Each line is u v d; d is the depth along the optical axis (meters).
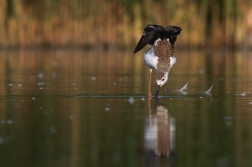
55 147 7.79
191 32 32.53
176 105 11.54
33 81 17.06
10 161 7.13
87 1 32.38
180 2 32.06
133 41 32.53
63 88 14.98
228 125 9.22
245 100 12.26
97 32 32.78
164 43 13.26
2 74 19.59
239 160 7.17
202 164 7.02
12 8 32.34
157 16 32.12
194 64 24.34
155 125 9.23
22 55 29.17
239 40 32.03
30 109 10.95
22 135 8.48
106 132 8.69
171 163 7.09
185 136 8.42
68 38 32.81
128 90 14.53
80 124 9.33
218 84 16.08
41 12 32.59
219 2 31.89
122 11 32.41
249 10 31.81
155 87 15.33
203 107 11.20
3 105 11.52
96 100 12.37
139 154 7.47
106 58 28.09
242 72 20.31
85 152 7.55
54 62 25.44
